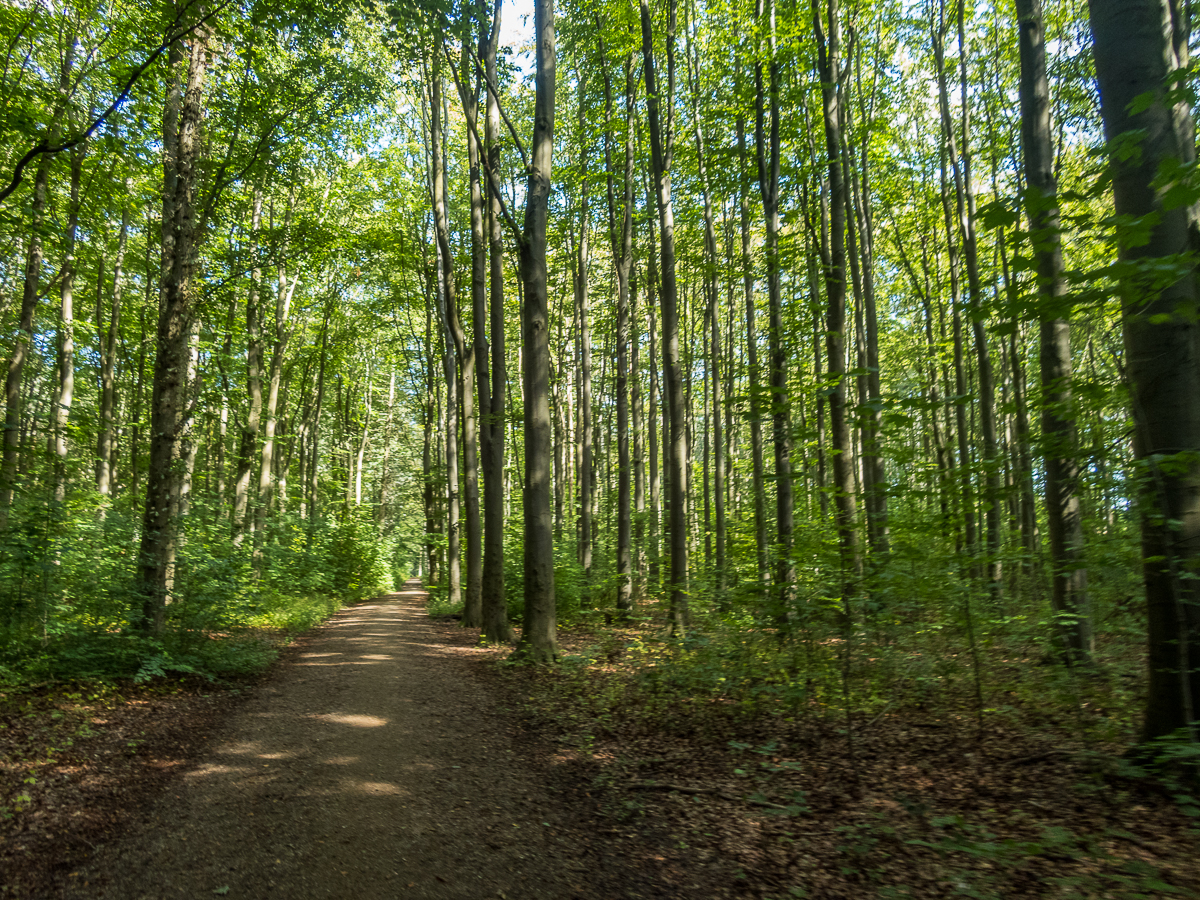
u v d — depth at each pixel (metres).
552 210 19.92
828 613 6.89
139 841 4.26
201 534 11.58
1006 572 12.41
